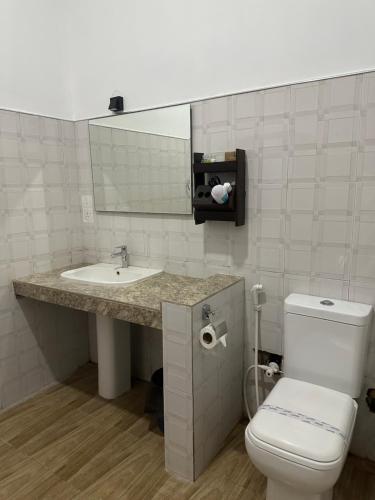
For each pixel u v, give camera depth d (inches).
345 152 64.4
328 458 48.3
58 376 102.3
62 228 99.0
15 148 85.4
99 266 98.3
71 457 73.2
